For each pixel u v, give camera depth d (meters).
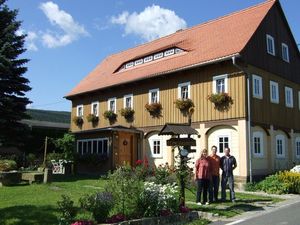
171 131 14.52
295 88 27.14
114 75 31.89
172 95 25.33
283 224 11.20
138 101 27.92
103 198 10.70
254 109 22.03
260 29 23.80
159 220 11.55
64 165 29.36
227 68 22.31
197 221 12.07
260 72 23.19
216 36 25.67
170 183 13.92
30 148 36.72
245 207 14.47
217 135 22.53
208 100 22.98
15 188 16.94
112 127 26.73
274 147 23.53
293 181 18.92
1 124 24.72
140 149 27.34
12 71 25.06
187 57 25.27
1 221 10.55
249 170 20.92
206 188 15.02
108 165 26.53
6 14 25.48
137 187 11.77
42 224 10.34
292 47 27.52
